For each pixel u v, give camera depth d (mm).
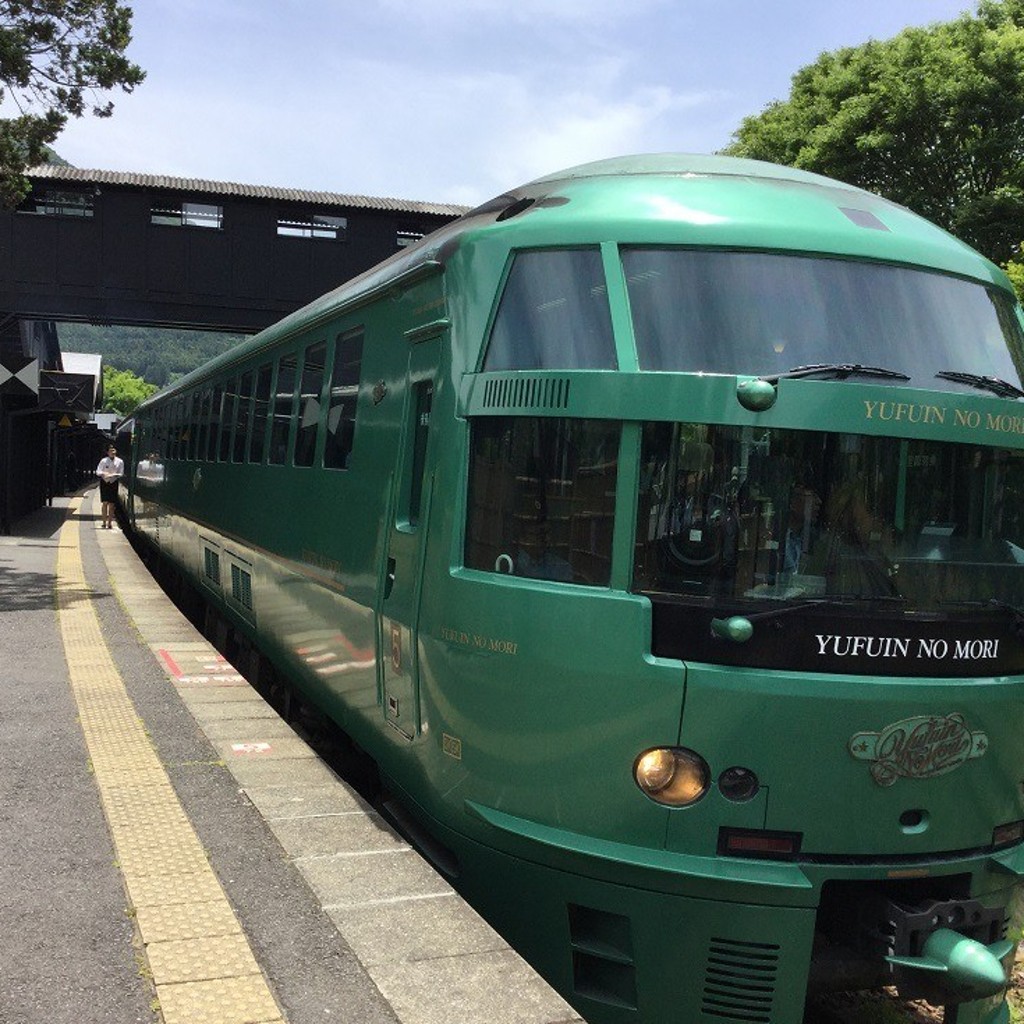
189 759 5871
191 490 12703
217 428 11047
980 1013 4133
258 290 26406
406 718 4926
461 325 4609
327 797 5289
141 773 5590
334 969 3562
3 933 3736
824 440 3877
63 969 3498
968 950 3729
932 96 19484
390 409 5438
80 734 6324
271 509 8039
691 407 3838
